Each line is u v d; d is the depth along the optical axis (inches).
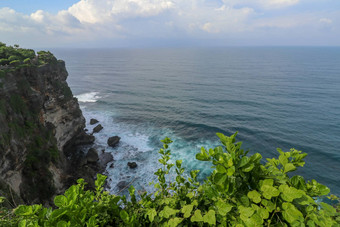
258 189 109.4
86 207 119.5
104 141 1817.2
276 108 2810.0
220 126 2210.9
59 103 1462.8
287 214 95.0
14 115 979.3
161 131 2097.7
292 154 131.5
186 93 3784.5
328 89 3831.2
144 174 1334.9
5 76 969.5
